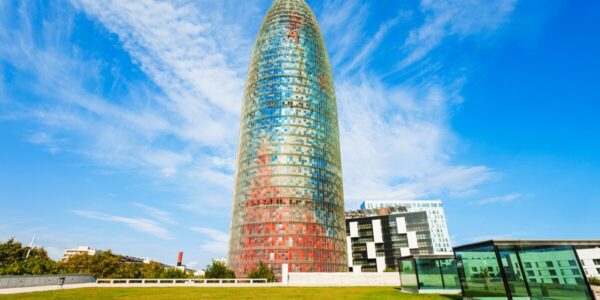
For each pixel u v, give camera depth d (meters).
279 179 108.44
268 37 141.12
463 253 24.50
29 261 75.62
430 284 35.69
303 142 116.50
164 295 35.28
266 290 43.00
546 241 20.28
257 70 134.50
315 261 98.25
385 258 142.25
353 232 152.38
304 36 141.00
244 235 102.94
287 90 125.50
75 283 53.41
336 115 136.12
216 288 46.72
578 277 19.12
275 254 96.94
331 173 118.00
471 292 23.23
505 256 20.25
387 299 29.45
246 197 109.44
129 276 101.69
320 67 137.12
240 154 121.50
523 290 19.36
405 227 143.38
